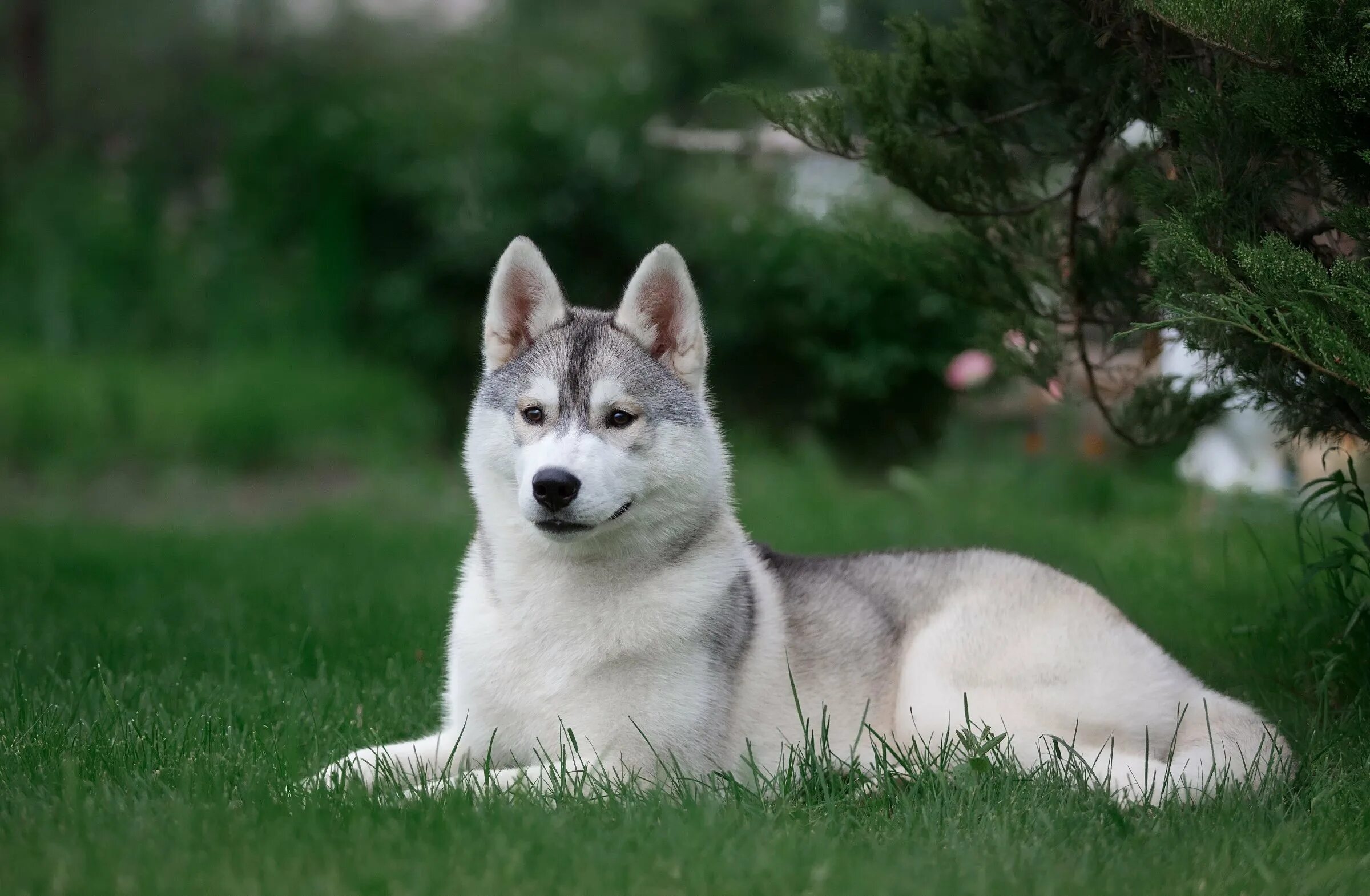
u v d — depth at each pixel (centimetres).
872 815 409
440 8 2270
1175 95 496
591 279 1510
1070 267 598
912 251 633
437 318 1498
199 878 324
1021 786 419
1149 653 477
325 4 2145
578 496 416
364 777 440
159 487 1309
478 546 473
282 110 1688
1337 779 446
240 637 655
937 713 463
